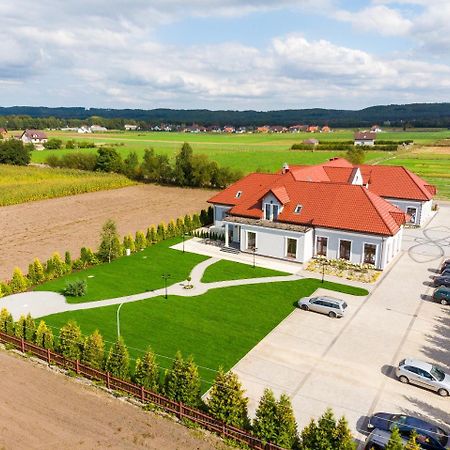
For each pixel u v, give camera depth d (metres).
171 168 104.25
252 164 127.56
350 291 38.72
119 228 64.19
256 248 48.44
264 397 20.20
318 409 23.30
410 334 31.28
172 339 30.42
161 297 37.41
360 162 110.88
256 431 20.11
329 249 46.00
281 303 36.31
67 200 86.38
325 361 27.86
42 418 22.08
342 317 33.72
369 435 20.72
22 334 29.36
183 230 57.66
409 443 18.25
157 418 22.34
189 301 36.62
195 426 21.69
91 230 62.69
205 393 24.48
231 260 47.03
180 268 44.66
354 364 27.55
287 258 46.47
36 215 72.44
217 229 58.22
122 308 35.25
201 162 99.88
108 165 115.88
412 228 60.78
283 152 164.50
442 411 23.36
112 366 25.02
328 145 175.75
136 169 110.69
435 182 99.81
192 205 81.38
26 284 39.50
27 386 24.89
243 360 27.92
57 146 176.12
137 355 28.31
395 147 168.12
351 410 23.27
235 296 37.66
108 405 23.31
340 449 17.97
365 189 47.00
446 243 53.41
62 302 36.44
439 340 30.48
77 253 51.62
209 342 30.08
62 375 26.14
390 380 25.98
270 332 31.53
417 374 25.23
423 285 40.12
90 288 39.47
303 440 18.91
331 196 47.84
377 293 38.31
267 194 48.72
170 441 20.73
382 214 44.56
